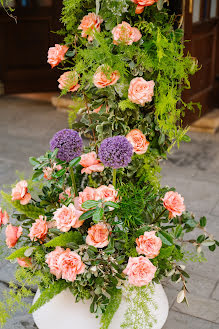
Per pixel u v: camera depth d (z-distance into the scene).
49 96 6.12
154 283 1.92
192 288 2.36
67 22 1.83
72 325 1.77
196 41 4.59
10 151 4.28
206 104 4.91
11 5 5.64
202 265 2.56
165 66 1.71
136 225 1.80
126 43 1.67
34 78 6.02
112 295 1.69
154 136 1.88
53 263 1.62
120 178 1.90
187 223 1.87
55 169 1.80
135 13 1.70
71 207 1.61
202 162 4.02
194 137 4.61
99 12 1.70
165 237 1.70
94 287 1.68
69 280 1.58
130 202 1.73
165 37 1.72
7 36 5.80
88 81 1.79
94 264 1.62
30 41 5.86
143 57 1.69
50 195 1.87
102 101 1.81
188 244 2.75
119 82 1.74
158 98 1.75
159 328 1.87
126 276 1.80
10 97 6.11
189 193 3.45
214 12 4.87
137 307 1.67
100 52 1.68
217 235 2.86
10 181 3.63
